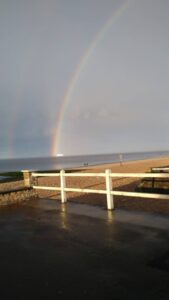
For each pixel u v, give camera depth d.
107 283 4.80
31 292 4.66
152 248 6.23
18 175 31.27
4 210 11.41
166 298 4.25
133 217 8.98
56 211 10.62
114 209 10.34
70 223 8.76
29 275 5.31
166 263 5.46
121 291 4.51
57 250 6.53
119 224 8.27
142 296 4.33
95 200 12.84
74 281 4.95
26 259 6.12
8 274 5.41
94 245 6.66
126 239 6.93
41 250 6.61
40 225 8.81
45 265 5.72
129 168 33.53
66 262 5.79
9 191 12.95
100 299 4.31
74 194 15.02
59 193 15.62
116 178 22.70
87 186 18.47
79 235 7.51
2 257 6.32
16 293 4.66
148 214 9.29
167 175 8.66
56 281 4.99
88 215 9.62
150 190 13.45
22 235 7.91
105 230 7.78
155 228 7.67
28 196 13.52
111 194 10.19
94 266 5.50
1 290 4.79
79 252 6.29
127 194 9.69
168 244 6.42
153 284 4.68
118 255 5.96
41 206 11.76
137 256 5.85
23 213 10.68
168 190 12.69
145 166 36.12
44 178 26.66
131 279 4.89
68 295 4.49
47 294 4.57
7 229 8.62
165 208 10.30
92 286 4.72
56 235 7.68
